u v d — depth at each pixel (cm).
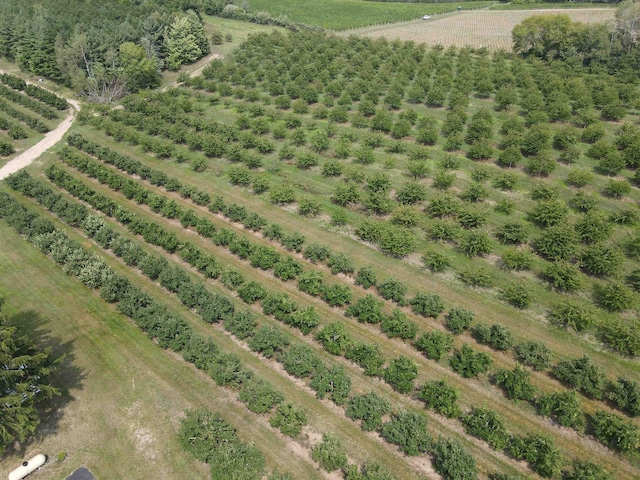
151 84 10775
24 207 6134
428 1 18150
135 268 5238
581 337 4319
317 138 7525
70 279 5094
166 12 12794
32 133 8662
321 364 3850
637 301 4606
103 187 6844
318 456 3244
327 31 14762
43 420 3622
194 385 3894
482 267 5144
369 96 9125
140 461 3347
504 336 4103
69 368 4044
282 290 4881
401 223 5772
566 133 7381
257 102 9625
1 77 10662
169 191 6675
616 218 5678
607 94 8762
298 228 5812
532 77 10238
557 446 3431
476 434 3459
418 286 4916
